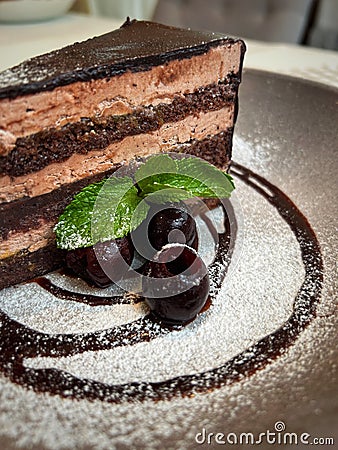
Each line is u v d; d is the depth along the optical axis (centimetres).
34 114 14
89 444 10
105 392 12
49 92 14
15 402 11
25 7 34
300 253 16
